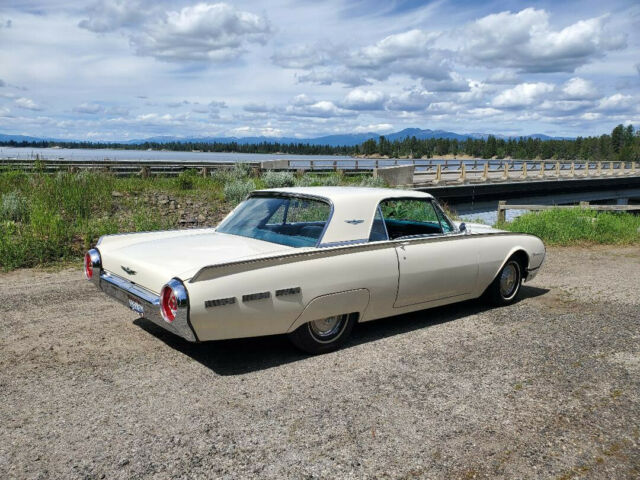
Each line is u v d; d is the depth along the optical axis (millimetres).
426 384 3457
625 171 53406
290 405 3107
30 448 2600
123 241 4398
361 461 2545
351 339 4355
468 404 3180
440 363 3838
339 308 3867
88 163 22406
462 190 29406
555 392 3383
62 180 13914
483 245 5008
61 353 3873
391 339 4363
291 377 3520
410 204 4531
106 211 11320
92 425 2832
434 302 4699
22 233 8086
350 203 4031
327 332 4004
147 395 3203
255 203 4566
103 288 4168
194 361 3768
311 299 3662
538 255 5695
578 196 41938
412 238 4387
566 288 6508
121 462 2490
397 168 28484
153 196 14328
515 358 3973
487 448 2695
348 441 2721
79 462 2486
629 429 2928
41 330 4383
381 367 3734
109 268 4125
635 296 6086
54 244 7641
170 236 4523
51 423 2848
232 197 14664
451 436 2803
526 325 4836
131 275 3787
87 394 3203
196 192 16219
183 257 3650
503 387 3441
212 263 3393
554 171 43000
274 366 3705
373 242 4055
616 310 5430
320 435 2773
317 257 3705
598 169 46875
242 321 3391
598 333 4629
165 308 3244
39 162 17781
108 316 4809
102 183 14758
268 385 3383
